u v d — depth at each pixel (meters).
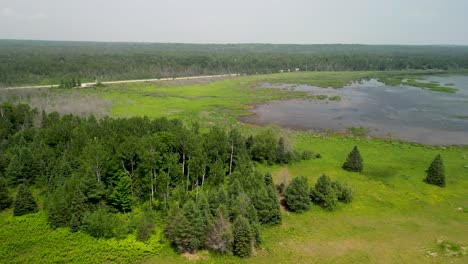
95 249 47.44
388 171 80.44
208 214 51.12
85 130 75.19
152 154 57.78
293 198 60.53
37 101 136.12
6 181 65.31
